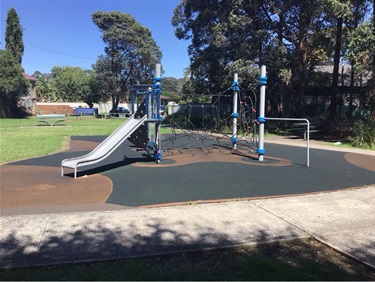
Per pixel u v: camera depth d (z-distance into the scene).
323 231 4.42
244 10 21.67
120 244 3.88
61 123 31.11
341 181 7.61
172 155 11.76
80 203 5.71
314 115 27.83
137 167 9.17
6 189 6.66
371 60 15.46
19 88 39.16
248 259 3.57
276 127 22.28
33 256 3.55
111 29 45.47
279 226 4.57
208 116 26.48
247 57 20.55
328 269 3.40
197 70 24.59
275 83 23.28
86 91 54.69
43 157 10.79
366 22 14.38
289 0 19.39
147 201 5.84
